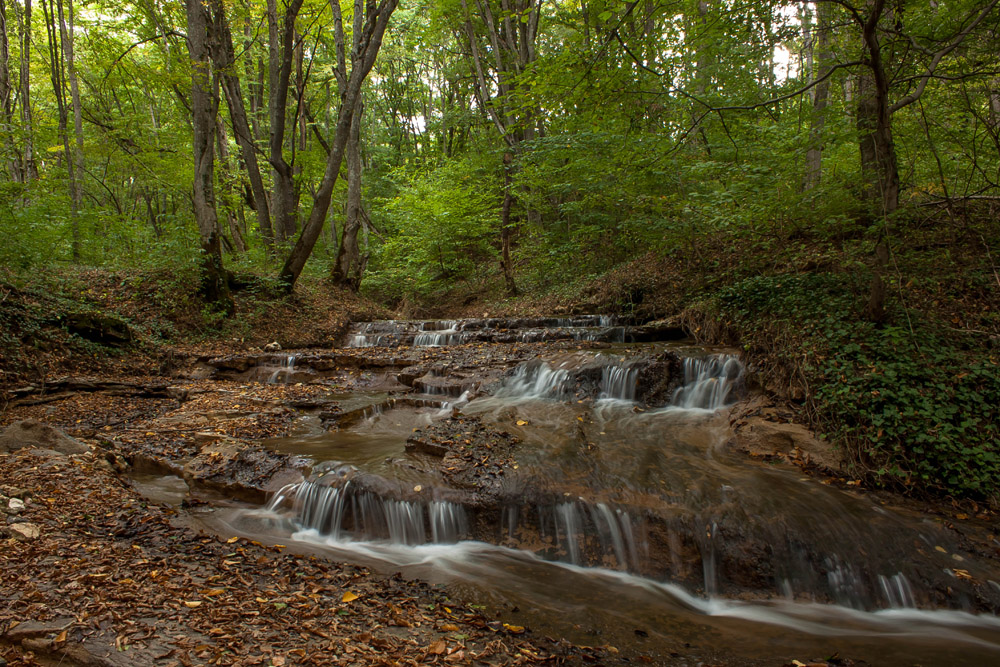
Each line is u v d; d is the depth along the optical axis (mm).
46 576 3188
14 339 8672
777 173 9961
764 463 6078
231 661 2535
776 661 3463
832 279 8336
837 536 4648
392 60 29500
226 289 12953
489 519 5148
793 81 9820
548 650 3271
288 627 2955
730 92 10109
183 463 6180
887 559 4480
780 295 8508
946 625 4039
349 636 2932
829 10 7852
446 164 22828
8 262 10289
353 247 18516
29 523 3943
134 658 2480
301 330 13938
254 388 9469
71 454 5719
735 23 6641
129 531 4219
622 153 9266
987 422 5465
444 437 6500
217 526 4977
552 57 6777
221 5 16156
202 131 12203
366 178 30359
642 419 7453
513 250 21828
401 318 17766
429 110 33562
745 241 11195
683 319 10758
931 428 5457
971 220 8547
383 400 8562
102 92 19953
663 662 3371
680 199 11828
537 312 15188
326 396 9109
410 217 21594
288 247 17781
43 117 20234
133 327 10953
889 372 5980
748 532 4676
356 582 3885
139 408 8328
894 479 5410
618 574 4684
